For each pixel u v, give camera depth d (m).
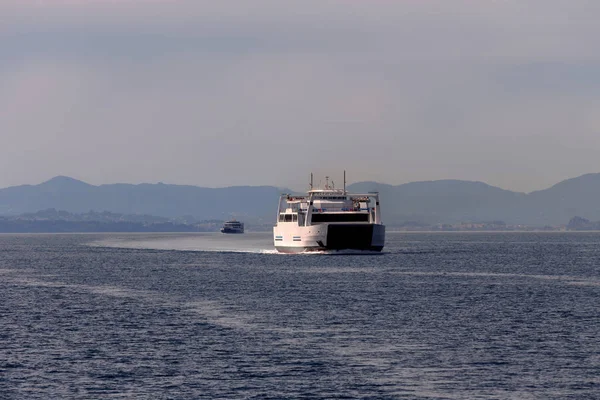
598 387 148.00
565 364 165.25
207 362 167.62
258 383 150.88
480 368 162.00
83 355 175.62
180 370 160.88
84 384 150.88
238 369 161.25
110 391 146.25
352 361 168.00
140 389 147.38
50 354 176.88
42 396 143.62
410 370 160.25
